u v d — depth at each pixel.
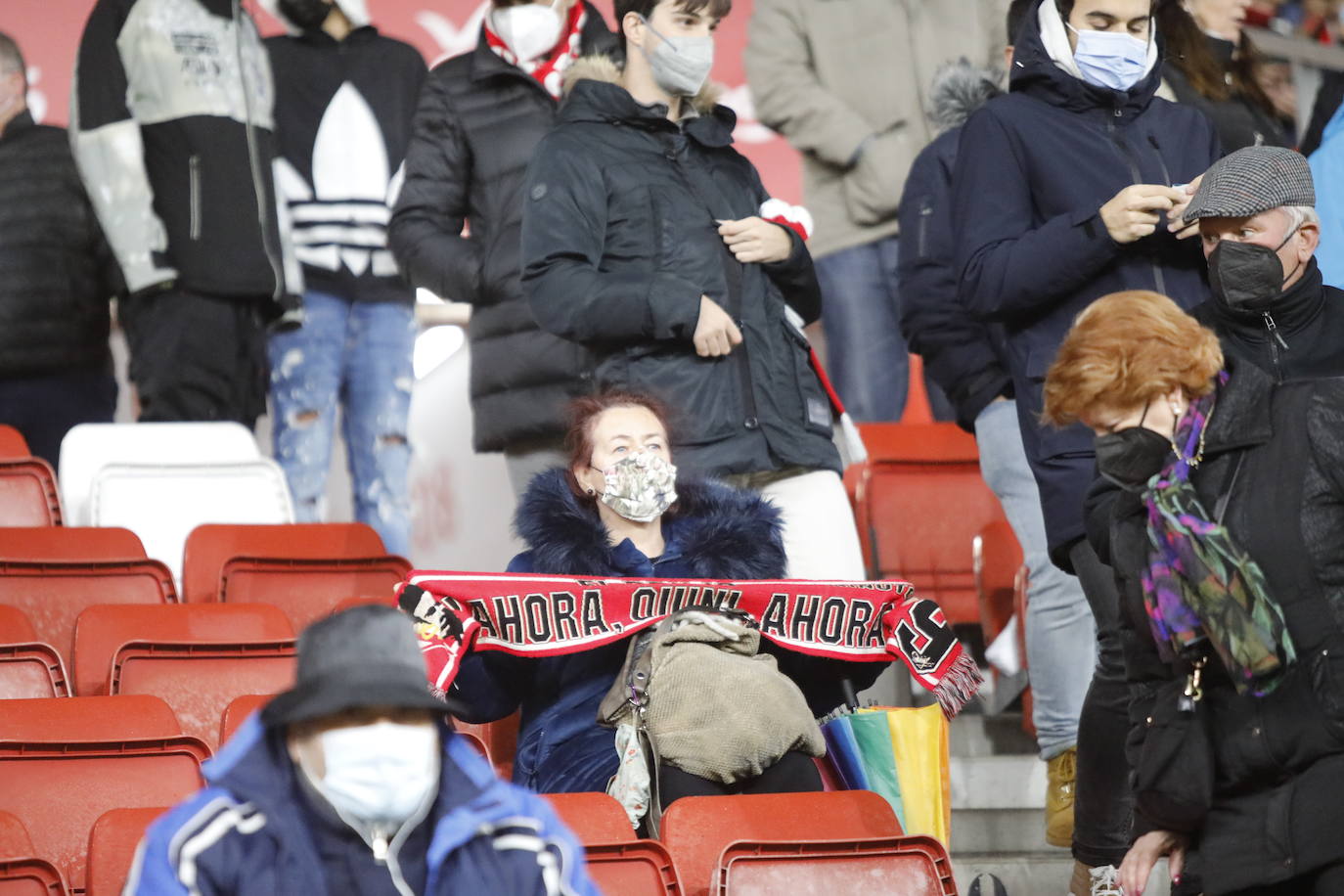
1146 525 9.91
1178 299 13.79
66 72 23.86
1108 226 13.42
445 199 20.00
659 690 13.16
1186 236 13.27
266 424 23.64
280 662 15.52
